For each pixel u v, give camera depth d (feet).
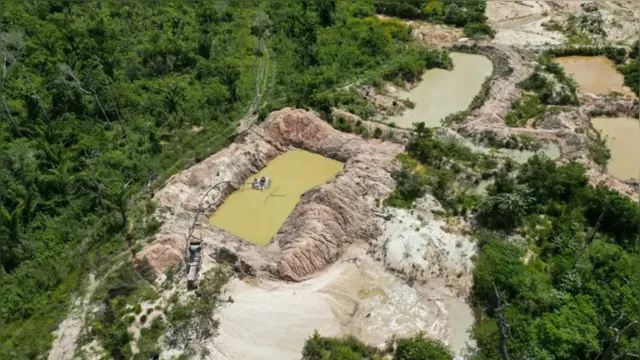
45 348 105.19
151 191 141.49
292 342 104.47
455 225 131.54
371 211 133.59
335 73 197.36
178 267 120.16
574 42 226.99
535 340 99.76
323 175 150.82
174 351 103.60
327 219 127.13
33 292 115.85
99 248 126.21
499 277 112.37
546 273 117.39
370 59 208.44
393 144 159.63
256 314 108.47
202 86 182.91
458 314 113.39
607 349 94.68
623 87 197.67
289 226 129.29
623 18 241.76
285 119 163.32
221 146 158.20
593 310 104.63
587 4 258.57
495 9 262.88
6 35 181.06
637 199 138.92
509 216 128.98
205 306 108.37
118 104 168.86
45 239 126.31
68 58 174.70
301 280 117.91
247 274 119.03
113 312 110.22
